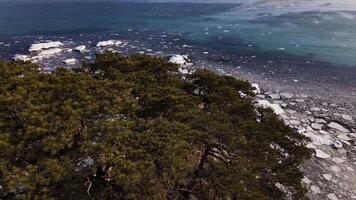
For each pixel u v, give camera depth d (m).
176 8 71.88
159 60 16.67
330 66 36.59
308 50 41.69
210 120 11.88
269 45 44.16
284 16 58.56
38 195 8.62
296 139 14.09
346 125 24.06
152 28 54.97
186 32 51.78
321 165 19.34
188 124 11.49
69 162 9.24
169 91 13.30
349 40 44.38
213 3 75.56
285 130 13.47
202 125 11.64
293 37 46.91
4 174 8.73
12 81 11.33
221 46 44.28
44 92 10.88
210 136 11.22
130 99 11.95
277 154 12.31
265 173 11.66
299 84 31.88
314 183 17.88
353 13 56.34
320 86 31.36
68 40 47.25
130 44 45.31
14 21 60.03
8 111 10.15
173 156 9.64
